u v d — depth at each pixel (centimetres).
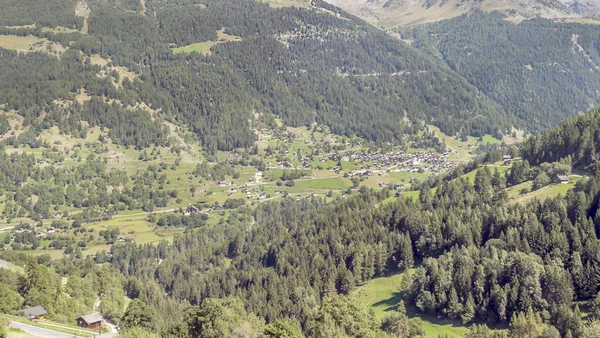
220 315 14238
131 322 17650
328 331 12825
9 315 15850
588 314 18475
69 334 14800
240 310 15425
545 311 18588
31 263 18575
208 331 13900
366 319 13975
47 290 18075
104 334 15488
